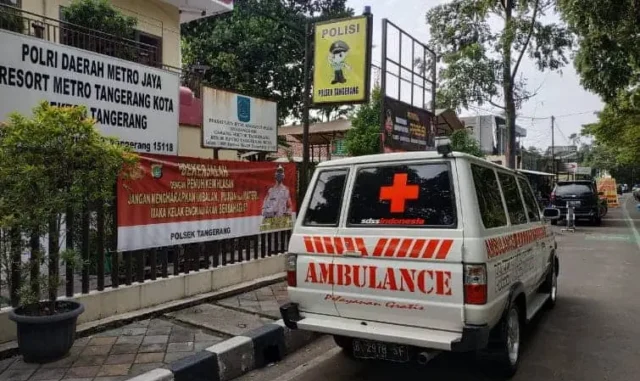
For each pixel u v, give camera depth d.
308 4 21.98
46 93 6.79
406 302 3.98
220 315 6.04
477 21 19.12
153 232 6.20
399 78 12.95
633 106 20.36
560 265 11.05
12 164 4.28
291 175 8.65
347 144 18.36
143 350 4.87
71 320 4.61
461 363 5.04
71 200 4.52
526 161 50.12
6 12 7.69
